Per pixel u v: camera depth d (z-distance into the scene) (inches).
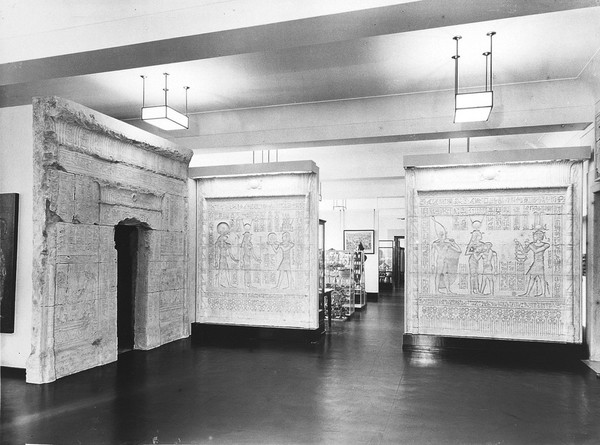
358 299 681.0
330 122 386.9
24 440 190.4
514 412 228.7
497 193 368.2
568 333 348.8
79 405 233.8
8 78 269.9
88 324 305.3
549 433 202.2
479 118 301.9
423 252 380.2
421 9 194.4
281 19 204.4
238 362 329.4
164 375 293.3
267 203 425.7
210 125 418.6
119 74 325.7
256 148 420.8
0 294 276.2
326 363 328.5
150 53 236.5
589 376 297.9
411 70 316.8
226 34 215.5
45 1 237.8
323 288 460.4
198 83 345.4
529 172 361.1
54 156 277.0
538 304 357.1
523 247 361.7
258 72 322.3
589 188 342.3
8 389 258.2
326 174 588.1
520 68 312.5
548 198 357.7
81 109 292.8
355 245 848.3
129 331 373.1
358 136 378.6
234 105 398.3
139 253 370.3
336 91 361.1
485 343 361.4
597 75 312.7
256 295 424.5
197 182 443.2
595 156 327.9
